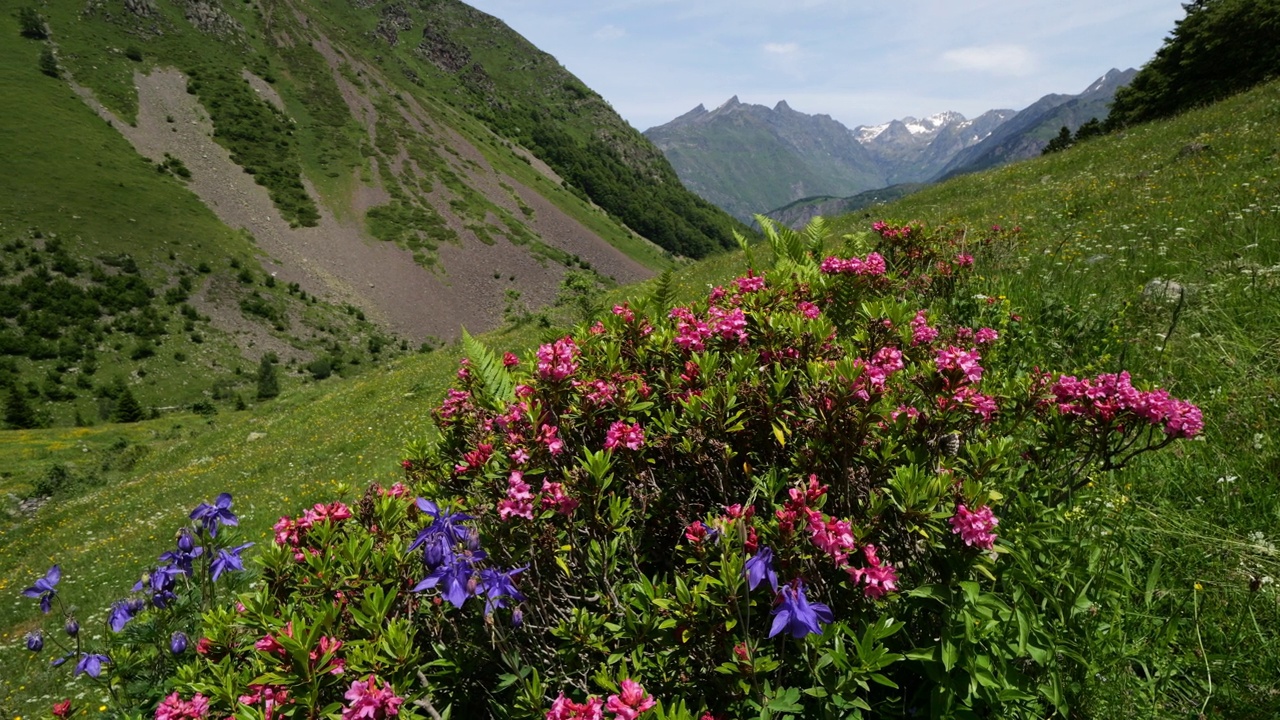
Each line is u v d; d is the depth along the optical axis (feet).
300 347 406.62
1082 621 7.20
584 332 12.80
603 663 7.04
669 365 10.90
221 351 373.20
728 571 6.20
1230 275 17.69
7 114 467.11
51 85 524.11
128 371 336.29
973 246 26.94
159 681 11.19
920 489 6.82
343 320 452.35
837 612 7.34
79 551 53.83
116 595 41.04
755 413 8.93
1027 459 9.27
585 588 8.30
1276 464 9.48
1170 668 7.00
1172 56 120.67
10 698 29.96
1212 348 13.50
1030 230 36.50
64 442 202.39
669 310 13.62
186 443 108.47
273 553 8.80
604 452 8.18
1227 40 105.19
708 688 7.13
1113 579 7.16
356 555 8.30
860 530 6.86
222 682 6.98
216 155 556.10
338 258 516.73
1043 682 6.92
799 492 6.68
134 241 421.18
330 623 7.06
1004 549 6.79
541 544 7.82
